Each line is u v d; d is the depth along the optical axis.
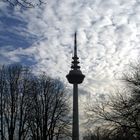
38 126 54.56
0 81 51.78
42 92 56.28
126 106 36.88
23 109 51.97
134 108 36.38
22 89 52.69
